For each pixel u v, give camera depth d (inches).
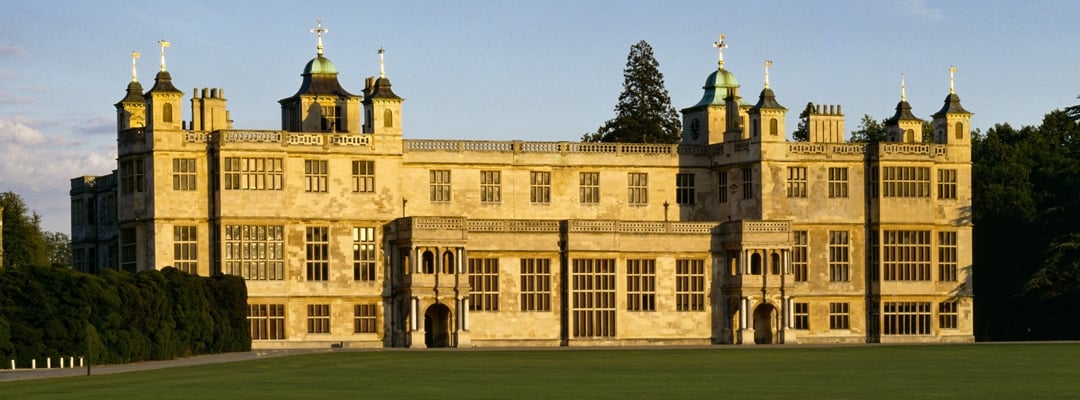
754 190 6215.6
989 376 3836.1
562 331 5999.0
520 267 5964.6
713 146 6417.3
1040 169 7180.1
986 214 7062.0
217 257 5757.9
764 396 3255.4
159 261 5723.4
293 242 5836.6
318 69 6245.1
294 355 5002.5
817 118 6358.3
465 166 6131.9
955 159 6368.1
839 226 6254.9
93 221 6683.1
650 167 6348.4
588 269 6023.6
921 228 6309.1
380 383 3631.9
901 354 4948.3
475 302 5920.3
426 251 5836.6
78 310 4719.5
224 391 3405.5
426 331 5999.0
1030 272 6830.7
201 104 6003.9
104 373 4114.2
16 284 4672.7
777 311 6102.4
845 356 4845.0
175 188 5757.9
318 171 5880.9
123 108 6058.1
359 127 6018.7
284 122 6299.2
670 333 6092.5
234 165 5777.6
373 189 5940.0
